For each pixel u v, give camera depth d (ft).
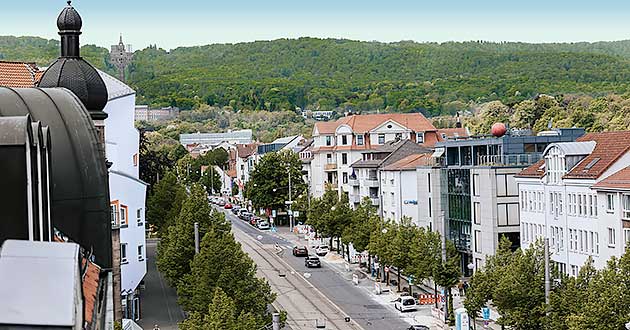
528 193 291.99
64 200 55.98
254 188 570.87
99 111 108.47
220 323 174.60
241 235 506.07
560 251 269.44
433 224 354.33
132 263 255.70
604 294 164.04
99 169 57.88
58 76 106.63
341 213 407.85
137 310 259.19
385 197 419.54
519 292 200.03
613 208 235.61
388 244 311.27
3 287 26.99
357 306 287.07
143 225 263.90
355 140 541.75
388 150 457.68
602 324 163.22
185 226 260.83
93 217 57.00
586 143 266.16
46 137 45.83
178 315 262.88
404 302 276.41
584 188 252.62
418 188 368.27
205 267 215.31
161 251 293.64
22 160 37.09
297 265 384.27
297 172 565.53
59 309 26.55
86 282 43.11
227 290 213.25
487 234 314.96
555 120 632.38
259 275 355.36
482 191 316.40
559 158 267.39
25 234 37.22
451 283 255.50
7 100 58.49
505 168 313.32
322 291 317.63
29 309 26.32
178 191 351.87
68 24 108.17
